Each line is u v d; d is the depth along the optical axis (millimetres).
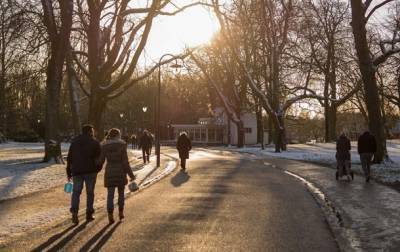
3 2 26078
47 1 28062
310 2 46219
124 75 29109
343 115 98625
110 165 10602
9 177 20375
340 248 8188
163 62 33688
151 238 8898
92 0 27750
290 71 51562
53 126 30125
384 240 8719
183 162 26656
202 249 8078
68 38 28297
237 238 8953
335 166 28469
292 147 58812
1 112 44469
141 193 15828
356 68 47281
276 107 48969
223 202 13734
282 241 8719
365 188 16734
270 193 15898
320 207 12797
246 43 50219
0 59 28156
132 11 29609
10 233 9219
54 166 26938
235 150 58281
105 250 7980
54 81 29672
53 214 11430
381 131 27453
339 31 48562
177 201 13922
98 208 12461
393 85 48750
